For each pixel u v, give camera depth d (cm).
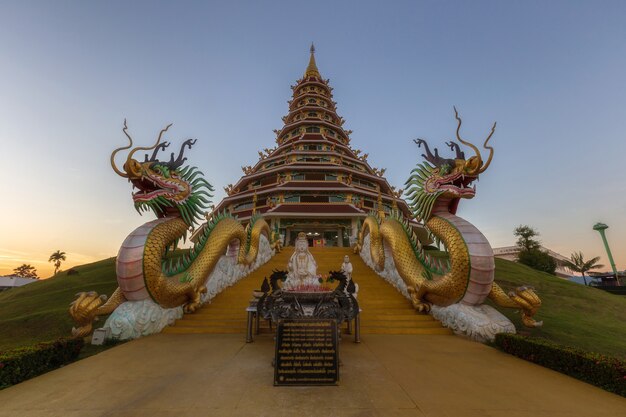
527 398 438
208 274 1151
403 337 884
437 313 1030
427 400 425
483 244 920
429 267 1102
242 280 1526
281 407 400
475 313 889
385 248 1558
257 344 770
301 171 3638
